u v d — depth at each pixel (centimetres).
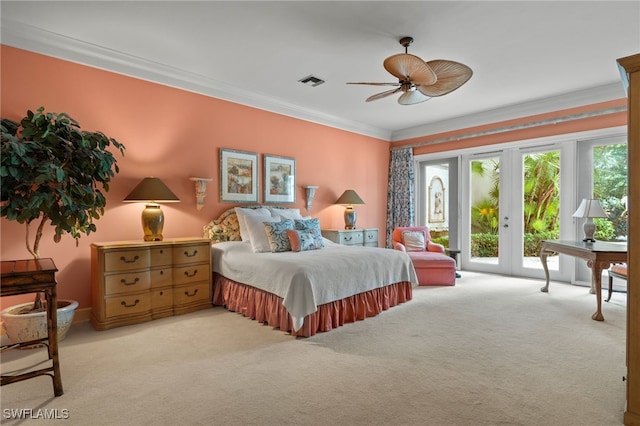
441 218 612
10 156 215
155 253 325
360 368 224
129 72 347
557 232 483
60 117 259
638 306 165
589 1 249
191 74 383
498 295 414
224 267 365
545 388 198
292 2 251
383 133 644
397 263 377
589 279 454
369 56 339
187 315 339
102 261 294
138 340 272
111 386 201
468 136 552
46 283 189
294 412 175
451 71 281
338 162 570
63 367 224
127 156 348
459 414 173
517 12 264
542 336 279
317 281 289
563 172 473
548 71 376
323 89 432
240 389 198
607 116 428
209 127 411
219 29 288
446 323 314
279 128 486
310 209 529
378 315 341
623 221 427
